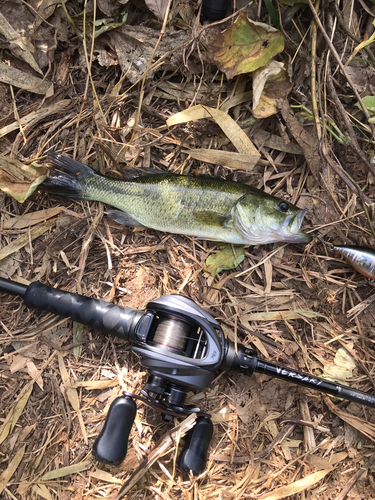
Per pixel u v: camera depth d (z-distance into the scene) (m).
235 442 0.29
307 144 0.30
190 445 0.26
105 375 0.30
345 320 0.31
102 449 0.24
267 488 0.29
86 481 0.28
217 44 0.29
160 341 0.25
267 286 0.31
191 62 0.30
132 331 0.26
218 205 0.29
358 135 0.31
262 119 0.31
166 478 0.29
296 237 0.29
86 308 0.27
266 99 0.30
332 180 0.31
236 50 0.29
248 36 0.28
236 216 0.29
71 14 0.30
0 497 0.28
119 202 0.29
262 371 0.27
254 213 0.29
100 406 0.29
